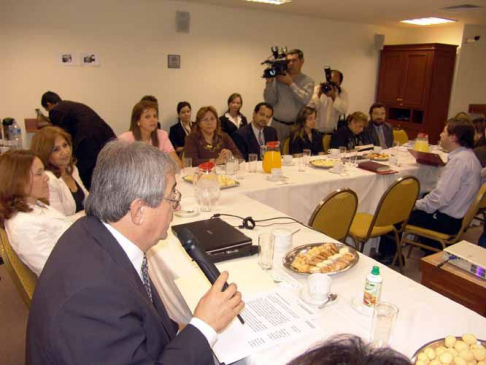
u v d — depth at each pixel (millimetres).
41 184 1739
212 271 1087
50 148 2324
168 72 5289
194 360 861
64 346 739
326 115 5461
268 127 4207
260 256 1429
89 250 860
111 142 957
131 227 912
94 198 900
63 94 4699
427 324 1096
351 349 481
